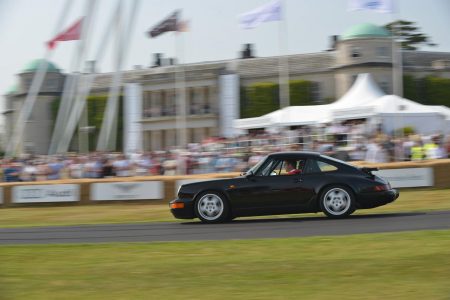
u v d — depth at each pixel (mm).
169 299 10891
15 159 51781
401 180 32625
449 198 27984
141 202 34625
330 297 10648
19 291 11914
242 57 111188
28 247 17281
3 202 37250
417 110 55594
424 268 12312
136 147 98000
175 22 53562
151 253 15375
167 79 95812
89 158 46062
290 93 97438
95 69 75250
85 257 15266
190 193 21062
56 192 36250
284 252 14602
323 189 20250
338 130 45969
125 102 98750
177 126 95750
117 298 11094
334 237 16312
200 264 13680
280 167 20641
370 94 60906
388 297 10539
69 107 75250
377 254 13797
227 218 21000
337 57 98375
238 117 95750
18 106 114562
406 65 98500
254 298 10766
